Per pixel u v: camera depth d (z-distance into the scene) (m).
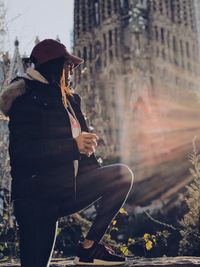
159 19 85.94
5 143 9.91
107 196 3.40
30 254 2.97
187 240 10.06
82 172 3.39
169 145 66.81
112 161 55.12
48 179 2.99
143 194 65.56
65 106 3.24
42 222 3.01
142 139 73.81
